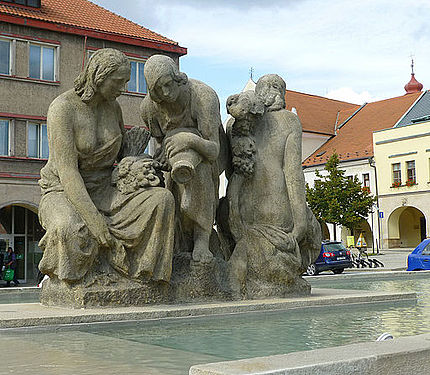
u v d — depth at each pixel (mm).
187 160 6012
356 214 44344
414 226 50688
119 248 5785
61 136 5801
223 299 6398
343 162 50938
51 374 3090
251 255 6754
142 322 5156
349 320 5629
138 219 5867
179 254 6398
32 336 4500
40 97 28047
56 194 5863
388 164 48219
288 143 7078
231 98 6859
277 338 4496
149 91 6141
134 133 6484
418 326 5184
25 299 8164
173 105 6293
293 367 2523
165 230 5922
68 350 3832
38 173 27688
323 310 6430
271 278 6723
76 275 5629
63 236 5570
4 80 27281
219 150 6547
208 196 6422
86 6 31469
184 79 6277
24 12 28203
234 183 6895
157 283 5945
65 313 5059
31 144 27766
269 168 6973
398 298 7207
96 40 29609
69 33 28766
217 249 6836
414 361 2922
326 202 44438
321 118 55656
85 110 5980
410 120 48469
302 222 6953
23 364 3357
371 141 50969
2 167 26906
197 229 6461
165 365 3336
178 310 5434
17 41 27609
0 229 27484
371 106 55469
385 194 48281
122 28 30953
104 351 3789
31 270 28062
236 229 6809
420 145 46250
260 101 6961
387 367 2812
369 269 24000
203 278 6289
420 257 16562
